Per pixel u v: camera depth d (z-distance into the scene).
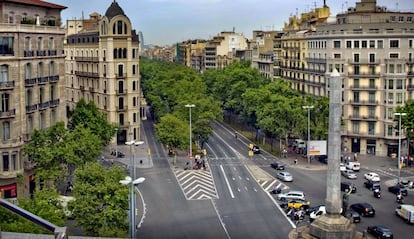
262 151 162.12
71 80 195.12
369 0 171.12
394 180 124.12
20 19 110.06
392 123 150.50
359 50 157.25
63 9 123.88
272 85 175.12
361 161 146.88
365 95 155.62
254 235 84.81
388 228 88.44
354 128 157.88
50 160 94.06
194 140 160.62
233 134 194.12
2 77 98.62
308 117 141.88
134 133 174.75
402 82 149.75
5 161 98.69
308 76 183.50
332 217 76.81
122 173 78.56
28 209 69.44
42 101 111.12
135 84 172.88
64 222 71.06
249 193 112.06
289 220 93.00
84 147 98.62
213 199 107.19
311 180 124.06
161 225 89.88
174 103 194.25
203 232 86.25
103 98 172.38
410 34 151.50
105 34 168.00
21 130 102.50
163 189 115.19
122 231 72.19
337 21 174.25
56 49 115.69
